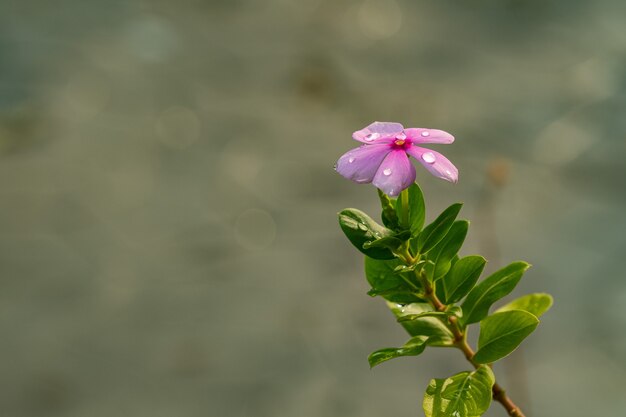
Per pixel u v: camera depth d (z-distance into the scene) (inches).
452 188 80.0
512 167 82.9
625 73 97.5
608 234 74.4
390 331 65.0
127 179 82.5
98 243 74.7
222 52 103.3
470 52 103.1
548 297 32.0
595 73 98.0
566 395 58.6
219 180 82.5
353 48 104.1
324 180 82.1
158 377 61.9
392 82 97.3
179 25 108.5
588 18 109.6
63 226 76.7
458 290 30.7
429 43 105.3
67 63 99.9
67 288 69.9
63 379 61.9
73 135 88.3
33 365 63.1
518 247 73.0
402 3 114.7
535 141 87.0
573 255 72.1
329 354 63.1
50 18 108.5
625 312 65.8
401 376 61.0
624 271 70.0
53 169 83.4
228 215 77.7
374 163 29.0
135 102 93.7
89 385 61.4
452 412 29.9
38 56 100.7
